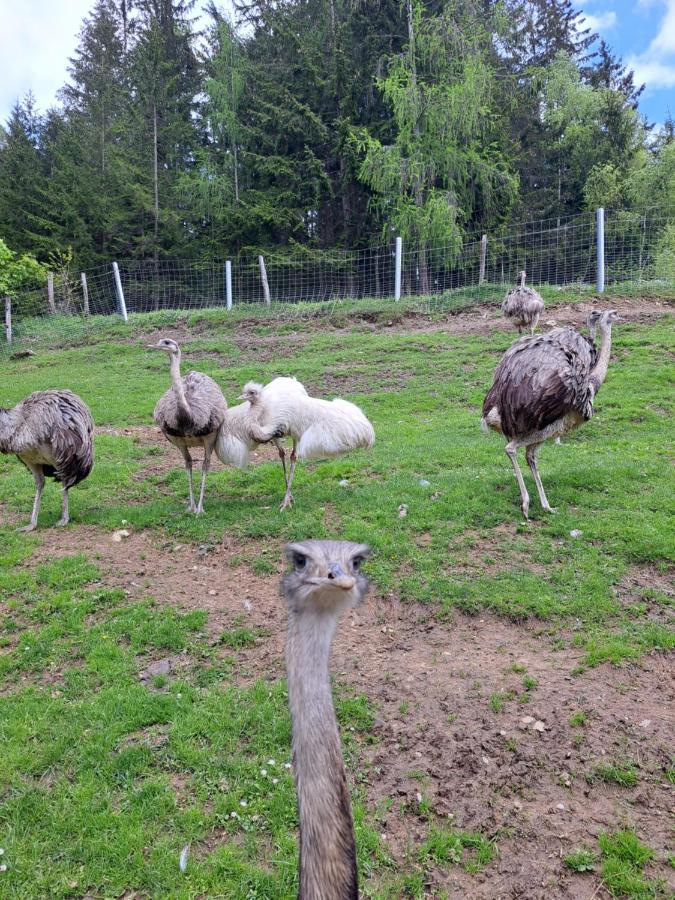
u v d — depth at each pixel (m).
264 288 22.77
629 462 8.09
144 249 34.75
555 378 6.45
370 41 32.72
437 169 27.84
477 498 7.21
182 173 36.00
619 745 3.90
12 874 3.24
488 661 4.73
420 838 3.43
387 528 6.70
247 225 33.09
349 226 34.00
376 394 12.89
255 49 38.69
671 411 10.62
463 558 6.05
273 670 4.78
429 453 9.11
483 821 3.50
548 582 5.59
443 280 29.16
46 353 19.95
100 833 3.45
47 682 4.75
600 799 3.59
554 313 16.69
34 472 7.52
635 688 4.39
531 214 36.41
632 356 13.41
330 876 1.94
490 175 28.75
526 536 6.40
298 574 2.11
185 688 4.56
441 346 15.72
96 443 10.73
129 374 16.30
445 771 3.80
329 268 31.62
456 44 26.66
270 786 3.73
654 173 33.50
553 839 3.38
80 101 47.28
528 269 27.42
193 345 18.53
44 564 6.48
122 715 4.30
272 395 7.54
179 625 5.32
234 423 7.47
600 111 38.97
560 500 7.10
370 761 3.91
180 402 7.21
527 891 3.14
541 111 40.84
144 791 3.70
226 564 6.41
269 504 7.77
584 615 5.14
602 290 17.98
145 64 38.56
